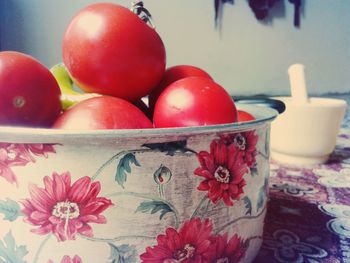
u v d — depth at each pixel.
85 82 0.20
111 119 0.17
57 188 0.15
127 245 0.16
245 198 0.19
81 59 0.19
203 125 0.17
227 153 0.17
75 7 0.79
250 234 0.20
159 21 0.81
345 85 0.82
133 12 0.22
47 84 0.18
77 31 0.19
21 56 0.18
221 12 0.81
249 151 0.19
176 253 0.17
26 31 0.81
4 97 0.17
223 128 0.16
